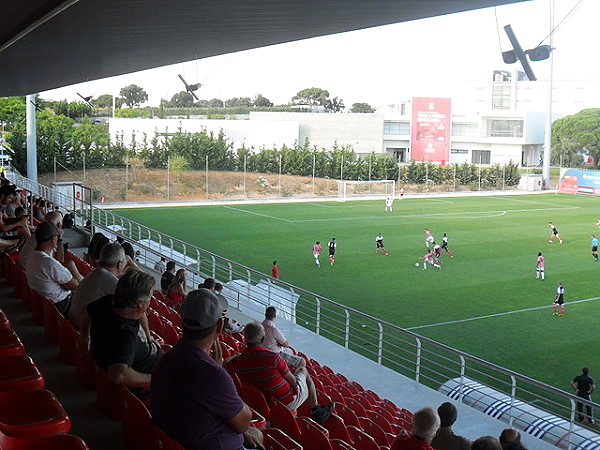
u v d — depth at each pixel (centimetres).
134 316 429
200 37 1594
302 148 7431
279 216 4953
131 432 420
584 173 7350
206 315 337
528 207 5838
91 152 6412
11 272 948
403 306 2394
